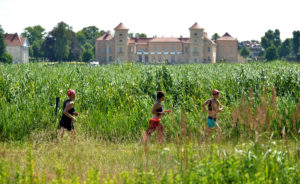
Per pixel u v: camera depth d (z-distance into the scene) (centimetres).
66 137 3578
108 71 8388
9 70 8250
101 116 4569
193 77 6575
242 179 2277
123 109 4922
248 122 2833
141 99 5341
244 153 2491
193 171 2305
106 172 2658
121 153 3294
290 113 4044
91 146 3466
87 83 6144
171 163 2547
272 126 3912
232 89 5912
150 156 2903
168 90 5919
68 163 2834
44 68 8906
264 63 11450
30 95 5150
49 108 4697
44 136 4025
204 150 2814
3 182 2212
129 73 7794
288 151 2677
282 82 6431
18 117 4328
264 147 2583
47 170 2716
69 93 3878
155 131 4028
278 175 2367
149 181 2242
